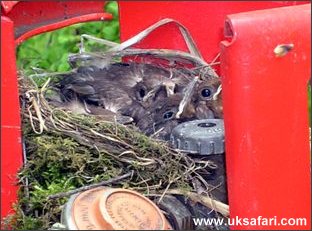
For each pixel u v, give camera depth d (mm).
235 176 3682
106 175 4074
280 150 3660
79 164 4066
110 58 4844
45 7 4695
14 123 3807
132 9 5176
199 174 4223
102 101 4680
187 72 4891
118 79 4758
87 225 3375
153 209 3539
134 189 4062
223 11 5297
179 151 4184
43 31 4652
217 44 5332
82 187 3936
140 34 4902
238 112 3611
